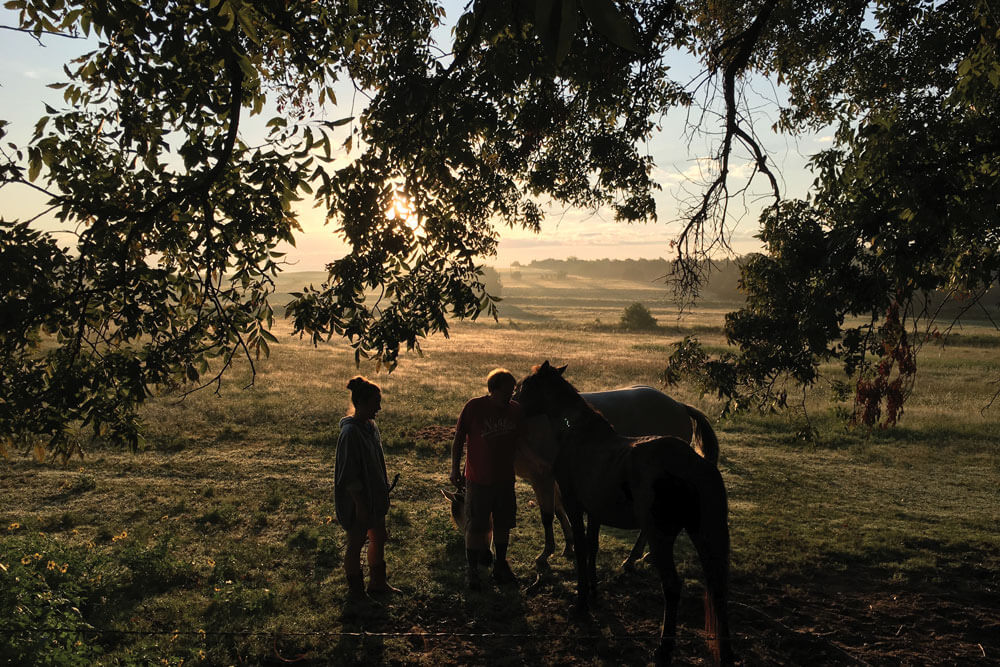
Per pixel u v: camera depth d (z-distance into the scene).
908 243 4.07
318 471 9.38
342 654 4.18
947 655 4.39
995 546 6.62
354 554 4.95
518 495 8.51
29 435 3.49
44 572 4.68
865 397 4.91
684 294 5.17
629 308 55.44
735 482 9.49
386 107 3.53
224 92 3.21
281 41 3.79
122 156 3.22
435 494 8.41
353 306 3.47
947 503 8.65
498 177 4.32
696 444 6.09
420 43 4.10
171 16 2.80
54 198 2.90
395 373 22.27
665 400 6.66
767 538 6.75
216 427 12.09
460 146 3.57
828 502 8.52
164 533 6.38
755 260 4.89
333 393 16.94
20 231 2.91
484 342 40.16
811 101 6.62
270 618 4.63
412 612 4.84
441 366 25.23
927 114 4.34
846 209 4.33
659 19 4.48
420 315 3.51
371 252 3.46
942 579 5.72
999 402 17.16
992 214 3.80
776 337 4.98
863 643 4.55
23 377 3.29
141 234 3.23
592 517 4.79
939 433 13.12
